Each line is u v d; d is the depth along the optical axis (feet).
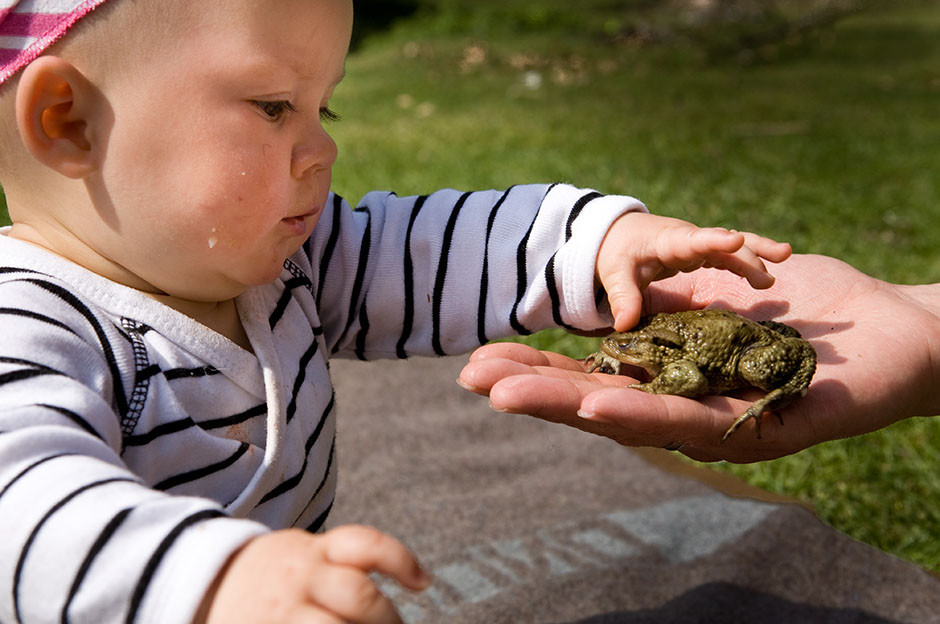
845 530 9.39
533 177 22.39
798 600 8.09
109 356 4.77
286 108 5.02
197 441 4.99
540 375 5.38
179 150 4.77
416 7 60.13
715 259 6.31
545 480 10.37
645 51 48.83
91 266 5.16
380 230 6.87
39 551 3.56
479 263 6.61
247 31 4.70
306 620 3.21
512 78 42.42
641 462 10.85
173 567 3.39
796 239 18.07
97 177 4.84
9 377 4.16
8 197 5.25
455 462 10.71
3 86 4.80
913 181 23.32
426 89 39.52
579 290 6.33
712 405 6.23
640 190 21.25
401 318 6.75
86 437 4.03
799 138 28.81
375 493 9.99
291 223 5.27
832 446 10.74
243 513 5.11
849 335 7.23
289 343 5.84
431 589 8.33
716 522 9.34
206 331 5.19
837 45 49.21
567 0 63.57
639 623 7.77
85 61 4.66
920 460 10.46
